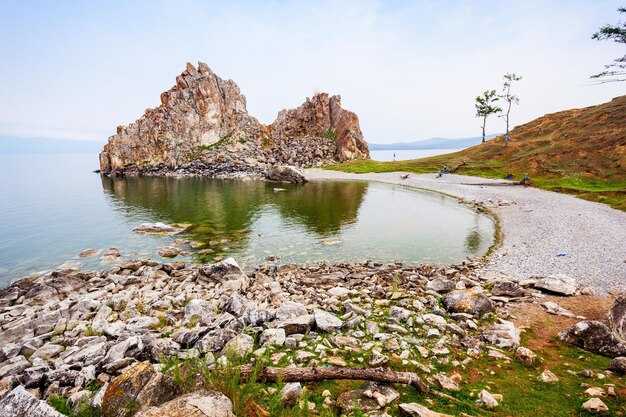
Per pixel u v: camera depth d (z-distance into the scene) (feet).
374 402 28.86
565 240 103.40
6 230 140.97
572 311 54.34
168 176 382.83
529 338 44.68
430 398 30.09
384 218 159.43
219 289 73.20
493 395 30.35
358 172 380.78
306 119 543.80
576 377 33.76
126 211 180.65
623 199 153.28
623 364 33.76
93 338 46.44
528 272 79.87
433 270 87.30
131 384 24.02
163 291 74.33
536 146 313.73
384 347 41.11
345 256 105.60
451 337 44.57
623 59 112.68
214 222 154.30
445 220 153.69
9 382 33.24
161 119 442.09
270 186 291.99
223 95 500.74
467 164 329.11
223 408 21.83
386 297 66.64
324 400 29.45
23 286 80.89
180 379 25.52
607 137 256.73
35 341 46.70
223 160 427.33
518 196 193.88
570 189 193.57
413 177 316.19
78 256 108.47
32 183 337.52
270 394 27.99
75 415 25.53
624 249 89.10
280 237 128.67
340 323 47.44
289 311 51.31
